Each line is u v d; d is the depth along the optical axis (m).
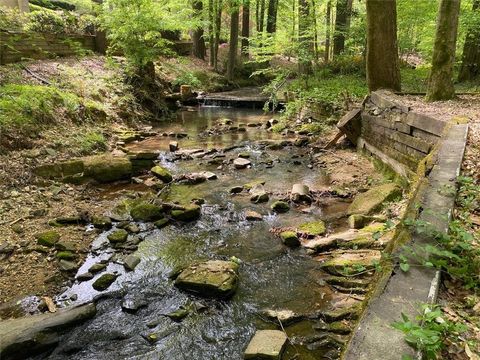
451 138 4.92
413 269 2.32
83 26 14.69
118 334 3.47
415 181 4.39
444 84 7.79
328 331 3.35
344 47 17.27
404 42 14.44
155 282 4.27
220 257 4.79
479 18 9.84
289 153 9.48
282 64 22.52
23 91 8.12
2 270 4.26
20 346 3.12
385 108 7.74
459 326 1.86
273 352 3.00
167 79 16.69
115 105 11.49
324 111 11.36
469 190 3.39
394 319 1.87
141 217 5.75
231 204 6.42
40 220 5.38
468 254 2.56
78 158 7.47
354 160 8.41
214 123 13.09
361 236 4.81
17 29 10.98
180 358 3.19
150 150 9.38
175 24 13.68
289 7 16.64
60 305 3.82
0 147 6.56
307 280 4.22
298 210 6.16
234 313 3.74
